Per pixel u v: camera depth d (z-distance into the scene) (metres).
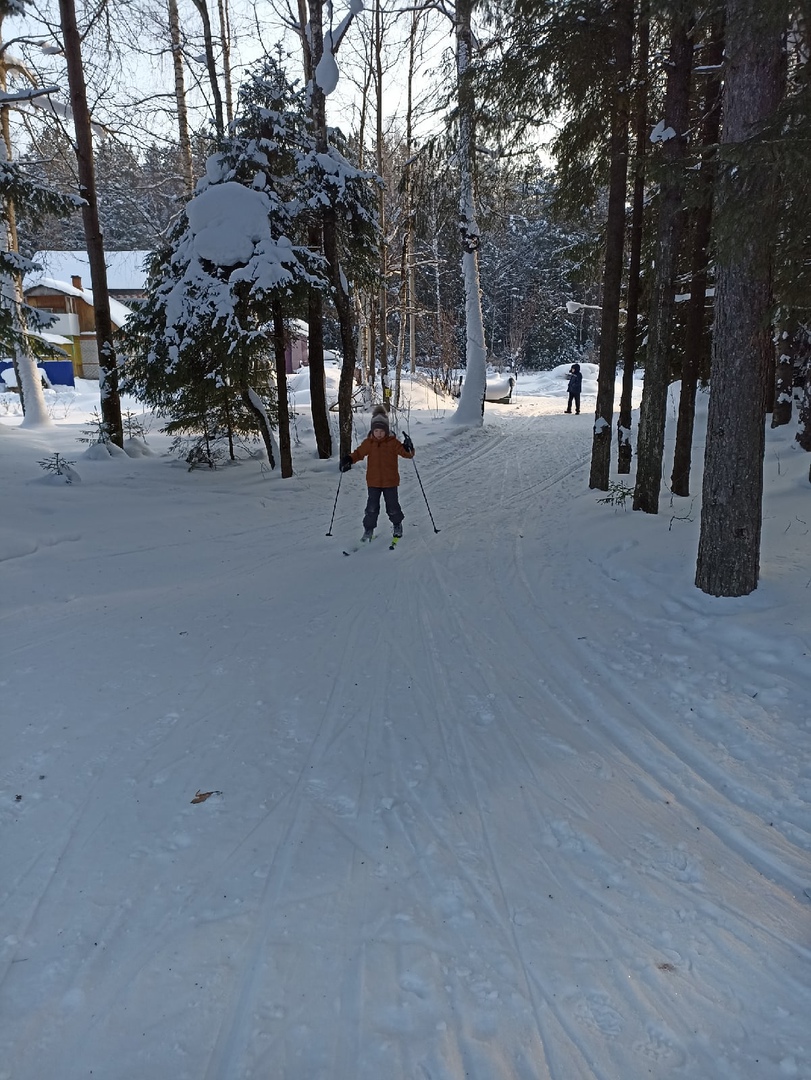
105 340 11.83
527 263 52.12
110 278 36.84
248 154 10.18
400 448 7.59
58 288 31.53
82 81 11.12
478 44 8.93
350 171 10.72
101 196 21.70
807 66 4.17
